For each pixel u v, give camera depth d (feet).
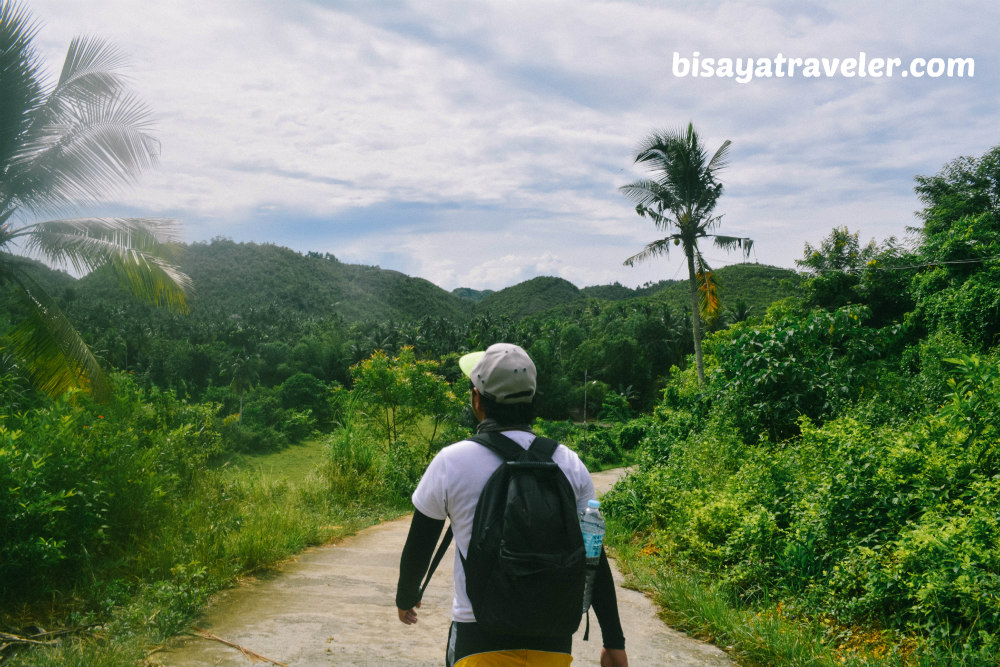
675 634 14.44
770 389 31.99
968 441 17.26
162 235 34.60
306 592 16.44
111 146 32.09
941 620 12.62
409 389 52.54
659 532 23.95
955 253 59.31
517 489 4.91
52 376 29.22
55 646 11.12
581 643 13.00
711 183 76.33
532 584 4.60
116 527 16.78
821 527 17.24
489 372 5.53
